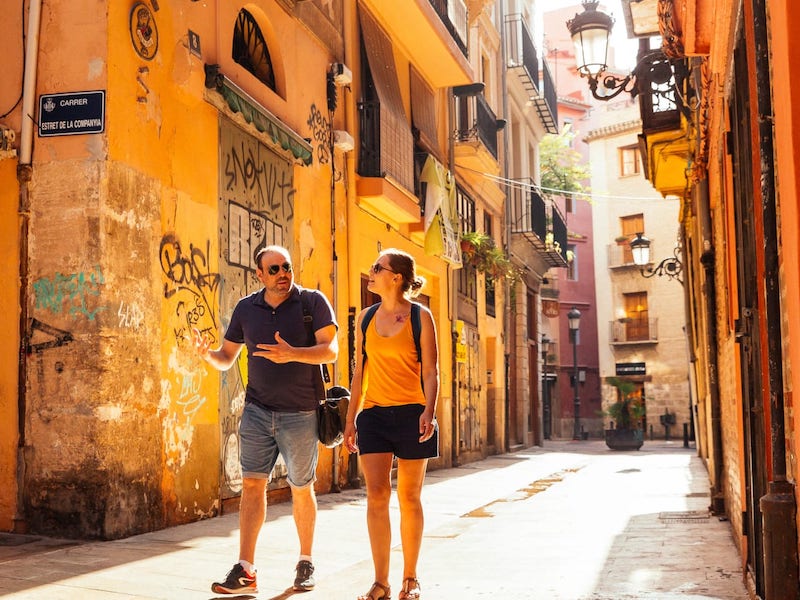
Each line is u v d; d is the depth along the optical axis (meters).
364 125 13.30
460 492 11.95
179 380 7.82
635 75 10.66
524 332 26.41
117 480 6.82
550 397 42.00
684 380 40.44
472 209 20.62
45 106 7.07
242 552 4.94
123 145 7.15
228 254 8.92
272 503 9.65
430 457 4.73
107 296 6.85
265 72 10.53
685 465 17.84
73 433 6.77
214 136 8.69
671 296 41.03
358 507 9.55
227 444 8.66
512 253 24.70
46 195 7.00
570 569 5.73
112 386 6.84
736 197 5.19
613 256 42.69
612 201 42.88
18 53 7.20
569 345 42.66
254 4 9.84
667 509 9.62
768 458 3.80
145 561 5.78
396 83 14.80
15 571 5.31
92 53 7.04
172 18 8.00
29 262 7.00
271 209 10.05
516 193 25.48
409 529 4.67
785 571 3.16
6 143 7.00
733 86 4.99
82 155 6.96
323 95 11.92
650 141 10.98
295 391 5.07
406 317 4.78
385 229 14.52
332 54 12.32
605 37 10.59
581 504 10.38
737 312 5.45
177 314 7.86
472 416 19.73
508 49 24.91
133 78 7.33
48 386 6.86
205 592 4.92
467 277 19.83
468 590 5.07
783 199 2.90
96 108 6.98
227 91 8.63
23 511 6.85
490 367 22.69
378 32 14.23
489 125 20.84
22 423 6.90
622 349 42.19
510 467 17.42
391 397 4.73
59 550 6.13
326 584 5.25
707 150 8.26
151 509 7.25
